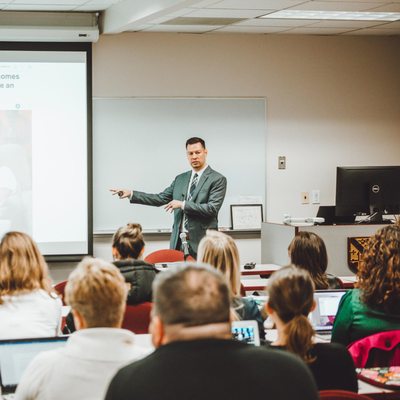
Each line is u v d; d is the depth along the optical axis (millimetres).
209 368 1549
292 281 2477
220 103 8023
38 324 3236
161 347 1590
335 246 6145
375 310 3250
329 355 2537
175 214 6977
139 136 7875
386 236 3281
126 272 3836
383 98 8398
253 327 2994
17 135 7523
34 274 3320
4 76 7480
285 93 8164
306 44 8188
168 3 5941
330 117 8281
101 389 2113
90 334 2137
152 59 7863
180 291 1607
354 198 6570
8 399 2641
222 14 6898
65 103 7578
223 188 6828
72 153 7617
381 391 2820
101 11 7352
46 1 6695
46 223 7602
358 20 7336
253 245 8156
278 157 8180
